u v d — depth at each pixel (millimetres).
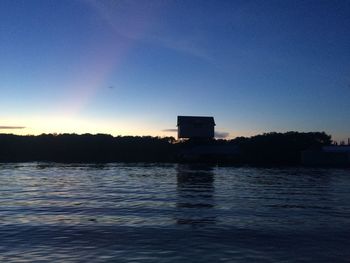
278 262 15109
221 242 18062
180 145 117312
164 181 51188
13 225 21672
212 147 103938
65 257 15656
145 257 15672
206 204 30188
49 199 32875
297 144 103438
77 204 29891
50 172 67375
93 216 24625
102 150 122812
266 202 31500
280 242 18125
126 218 23969
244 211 26844
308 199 33531
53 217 24172
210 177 57875
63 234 19547
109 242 18000
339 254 16234
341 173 66625
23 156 121562
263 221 23172
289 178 56562
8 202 30875
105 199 33000
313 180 53188
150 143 125188
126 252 16375
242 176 59844
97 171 70125
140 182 49688
